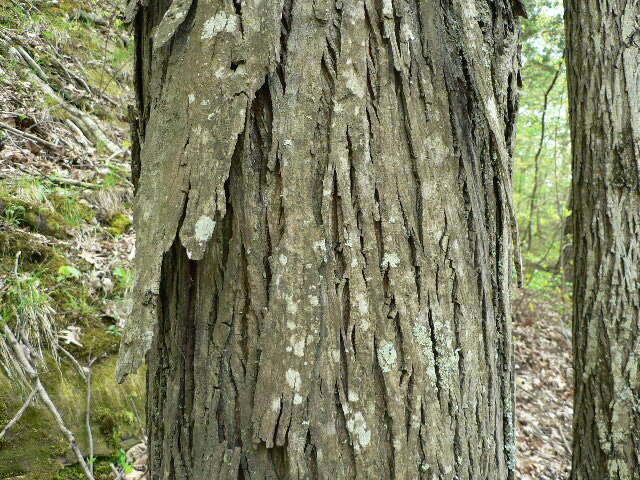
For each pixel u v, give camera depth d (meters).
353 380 0.65
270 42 0.64
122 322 1.60
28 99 2.31
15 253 1.54
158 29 0.66
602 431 1.44
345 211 0.65
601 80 1.47
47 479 1.18
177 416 0.71
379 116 0.67
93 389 1.39
